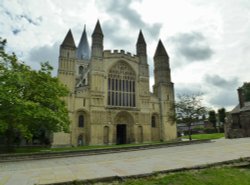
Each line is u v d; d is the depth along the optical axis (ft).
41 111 70.49
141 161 39.17
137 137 159.33
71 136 136.15
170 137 173.47
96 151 69.26
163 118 175.73
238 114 161.79
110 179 25.00
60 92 88.94
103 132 146.82
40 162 50.29
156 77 194.49
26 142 126.00
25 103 64.69
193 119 140.26
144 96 172.04
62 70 146.20
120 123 159.53
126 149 74.84
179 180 25.09
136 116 163.73
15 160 54.08
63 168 34.81
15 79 69.62
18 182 24.47
